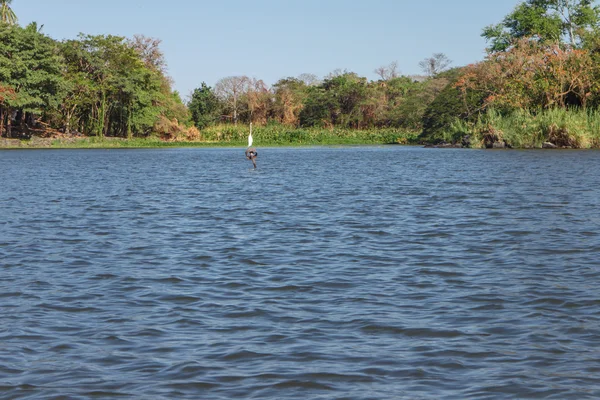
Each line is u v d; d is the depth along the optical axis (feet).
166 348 30.89
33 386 26.53
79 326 34.30
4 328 33.94
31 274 46.29
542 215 73.15
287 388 26.22
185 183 124.06
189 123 450.30
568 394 25.44
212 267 48.55
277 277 45.21
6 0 386.73
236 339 32.12
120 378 27.32
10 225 69.26
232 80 494.18
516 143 270.46
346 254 53.21
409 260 50.65
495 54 305.94
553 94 277.03
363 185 116.26
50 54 333.42
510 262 49.47
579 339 31.78
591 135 259.39
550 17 354.13
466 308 37.29
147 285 43.04
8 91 311.47
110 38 374.43
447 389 26.07
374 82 526.98
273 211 80.94
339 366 28.53
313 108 498.69
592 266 47.60
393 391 25.89
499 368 28.17
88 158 229.45
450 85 361.30
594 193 94.89
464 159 197.36
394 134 428.15
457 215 74.84
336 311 36.86
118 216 76.89
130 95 369.50
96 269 47.93
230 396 25.52
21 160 213.25
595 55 277.23
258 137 415.03
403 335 32.65
